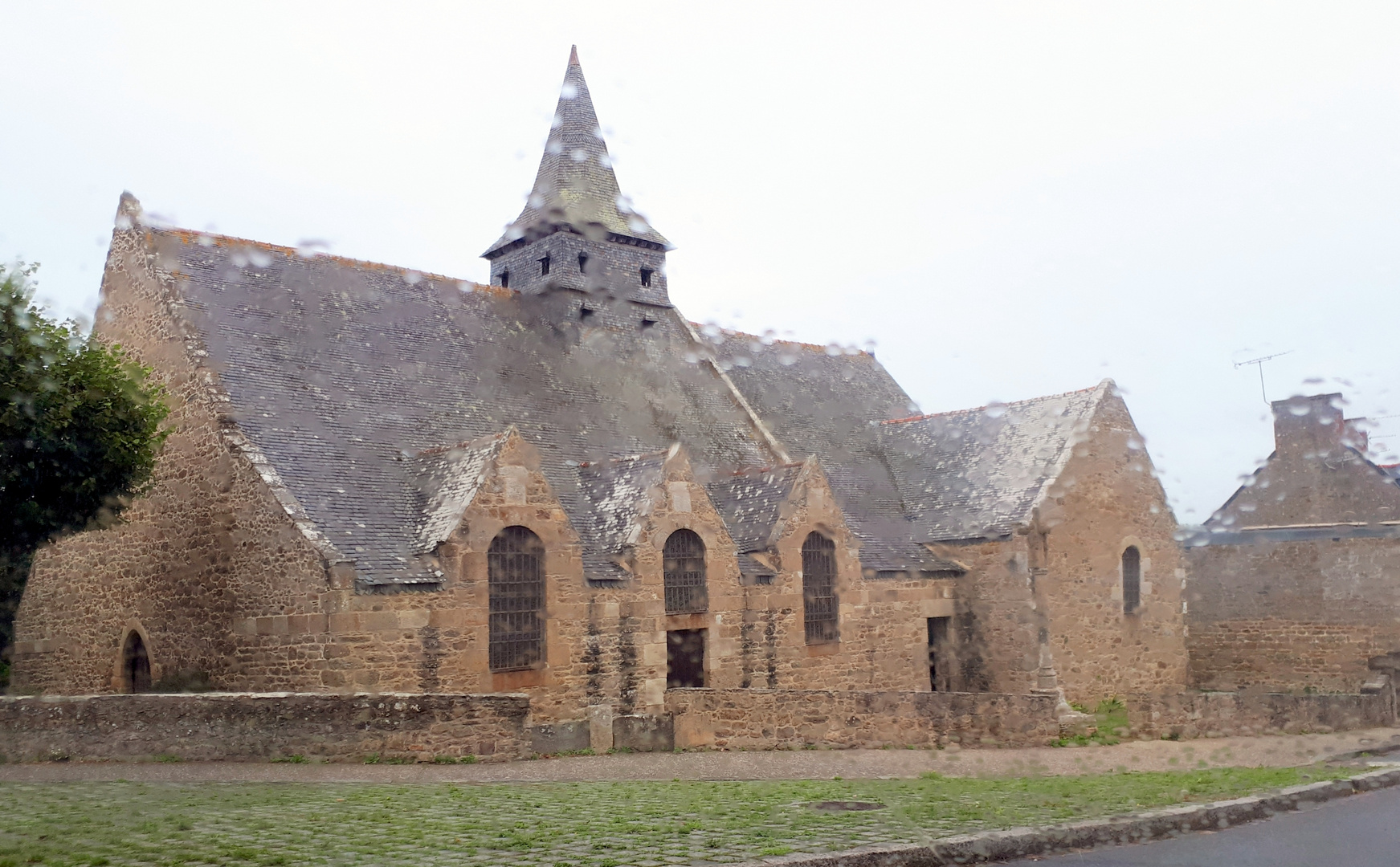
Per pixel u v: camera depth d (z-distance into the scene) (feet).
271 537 56.39
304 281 73.67
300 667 54.03
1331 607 90.33
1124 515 88.02
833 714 56.75
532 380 79.05
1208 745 63.05
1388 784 47.67
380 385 69.72
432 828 31.09
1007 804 37.58
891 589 78.13
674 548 67.10
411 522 59.77
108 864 26.14
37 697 45.88
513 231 94.58
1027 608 79.00
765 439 87.76
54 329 55.57
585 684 61.52
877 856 28.53
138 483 60.34
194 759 45.29
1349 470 100.73
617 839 29.71
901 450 96.12
